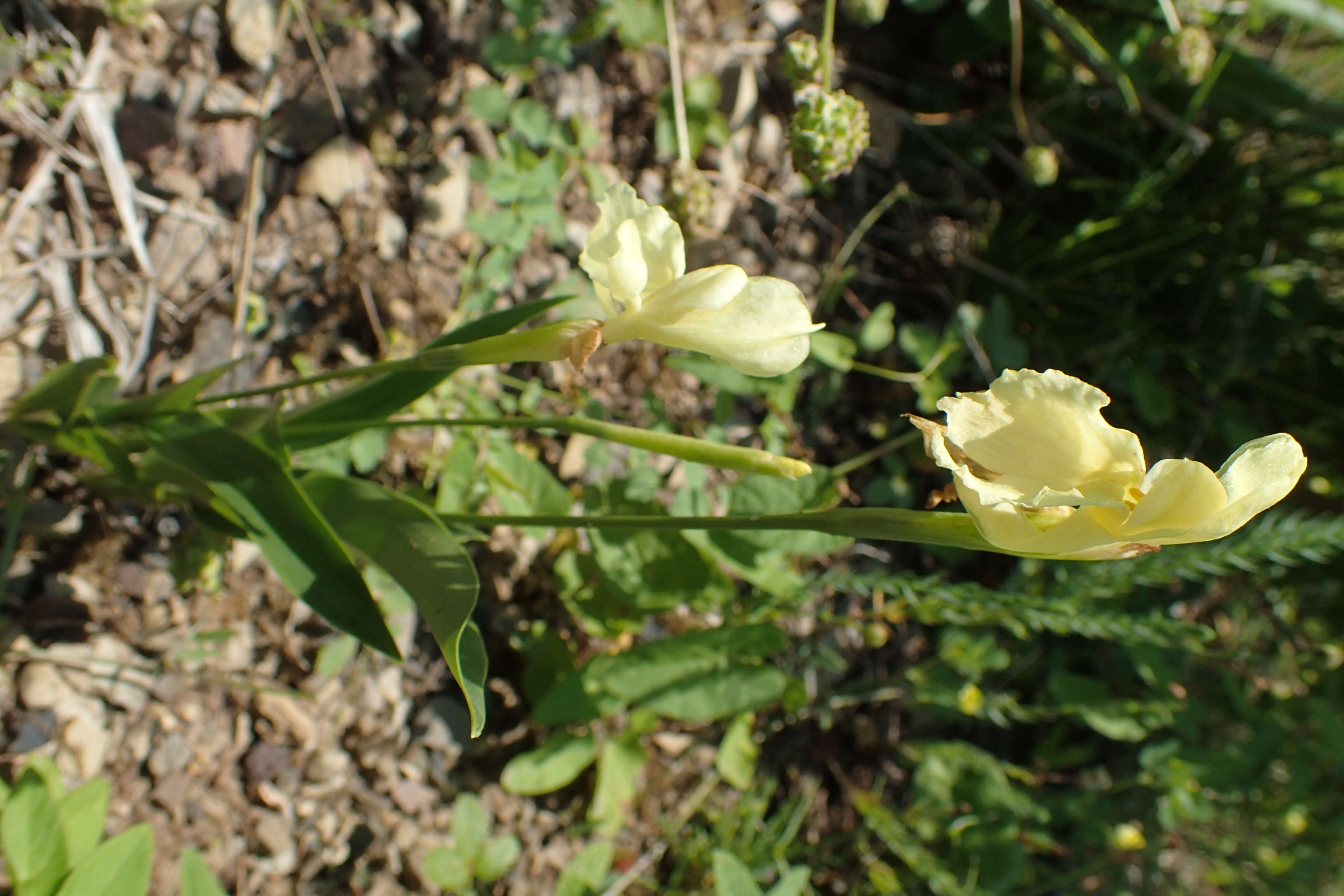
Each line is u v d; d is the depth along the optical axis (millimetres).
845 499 358
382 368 204
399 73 291
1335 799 391
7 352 245
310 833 282
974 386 373
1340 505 365
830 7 293
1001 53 374
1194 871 415
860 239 361
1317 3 331
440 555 200
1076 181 366
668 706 283
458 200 299
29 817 206
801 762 363
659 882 333
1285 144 371
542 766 297
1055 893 398
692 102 320
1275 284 380
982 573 391
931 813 352
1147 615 385
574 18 312
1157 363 362
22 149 249
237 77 271
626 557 290
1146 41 354
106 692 256
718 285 188
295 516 204
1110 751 411
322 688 281
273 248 278
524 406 299
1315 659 396
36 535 248
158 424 211
